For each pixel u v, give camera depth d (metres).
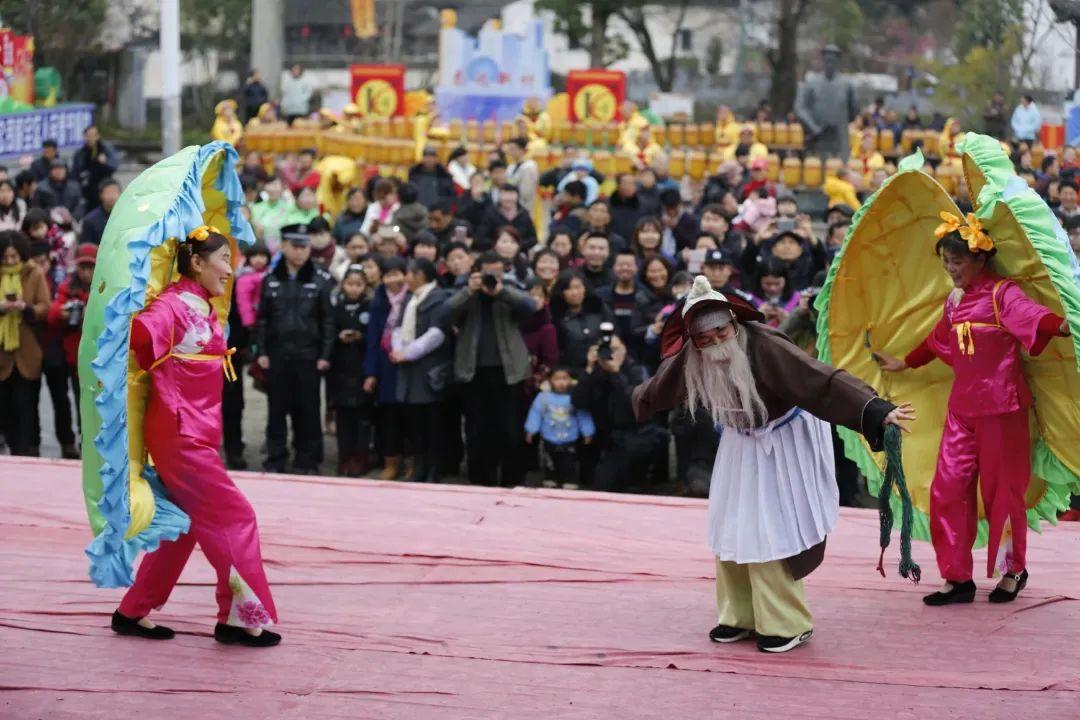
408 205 14.22
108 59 38.47
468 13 45.19
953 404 7.04
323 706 5.85
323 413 14.22
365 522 8.56
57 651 6.39
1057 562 7.85
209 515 6.27
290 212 15.91
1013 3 25.84
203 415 6.28
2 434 12.27
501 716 5.75
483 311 10.98
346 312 11.59
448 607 7.07
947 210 7.11
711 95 40.84
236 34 42.03
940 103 32.34
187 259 6.29
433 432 11.29
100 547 6.01
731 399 6.24
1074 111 24.89
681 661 6.33
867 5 38.81
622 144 25.00
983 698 5.93
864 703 5.87
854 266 7.55
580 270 11.64
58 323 11.77
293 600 7.16
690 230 14.70
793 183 23.50
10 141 25.78
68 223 15.25
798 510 6.35
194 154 6.44
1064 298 6.45
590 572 7.62
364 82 27.20
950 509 7.02
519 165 19.02
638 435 10.84
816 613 6.97
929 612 6.99
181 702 5.87
